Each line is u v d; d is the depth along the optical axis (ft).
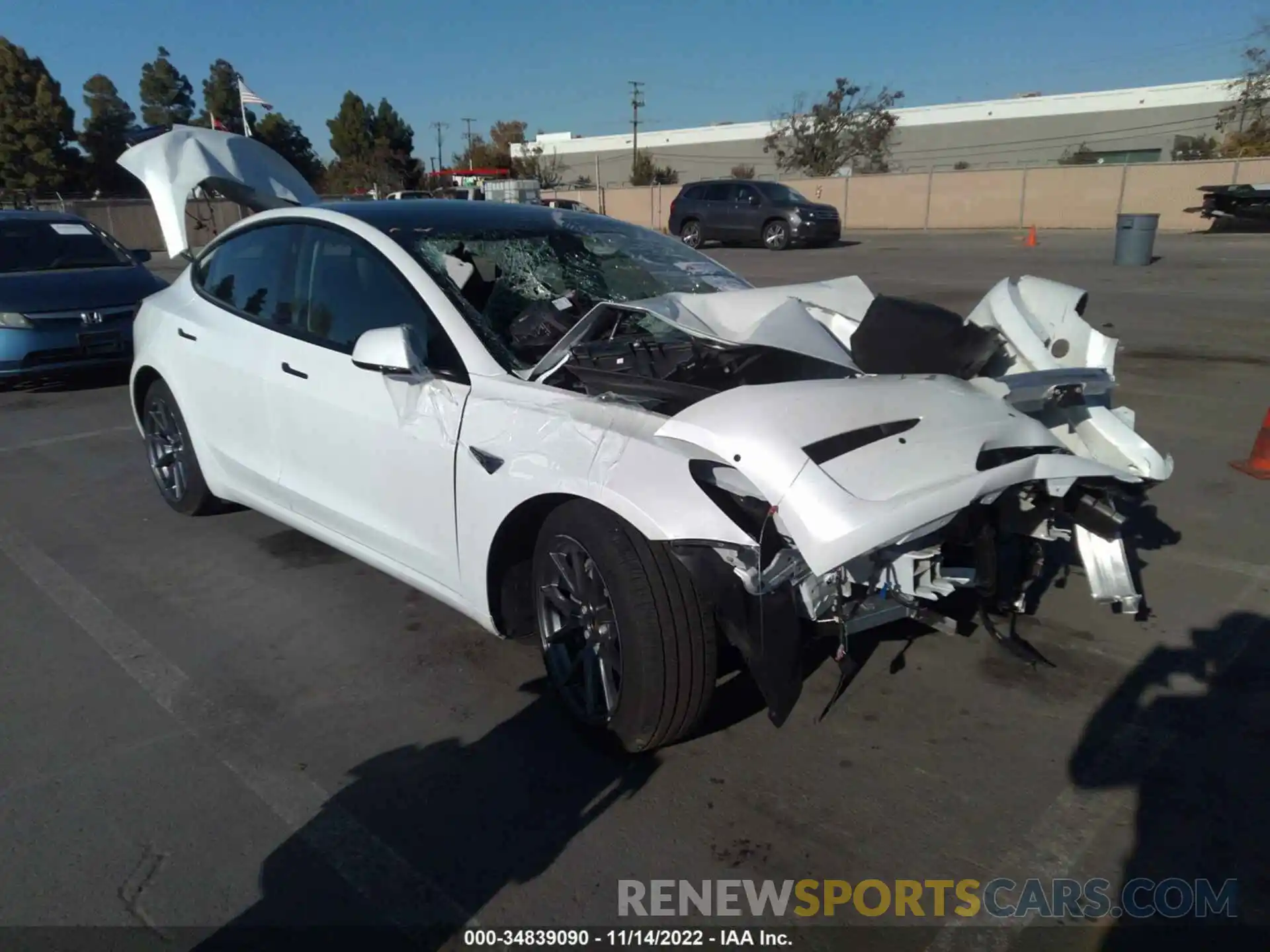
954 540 9.46
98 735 10.35
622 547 8.95
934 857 8.45
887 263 64.18
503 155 209.46
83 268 28.99
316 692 11.19
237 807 9.16
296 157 184.96
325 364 12.30
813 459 8.43
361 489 12.02
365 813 9.06
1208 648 11.91
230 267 14.87
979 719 10.47
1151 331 33.81
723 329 11.87
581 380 10.43
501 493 9.98
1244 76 129.49
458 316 11.19
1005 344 11.78
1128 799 9.14
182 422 15.65
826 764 9.70
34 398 27.17
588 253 13.62
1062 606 13.05
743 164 210.59
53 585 14.21
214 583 14.21
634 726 9.19
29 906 7.88
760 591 8.36
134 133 21.33
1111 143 176.96
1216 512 16.56
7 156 149.89
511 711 10.75
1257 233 80.28
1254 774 9.48
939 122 191.72
